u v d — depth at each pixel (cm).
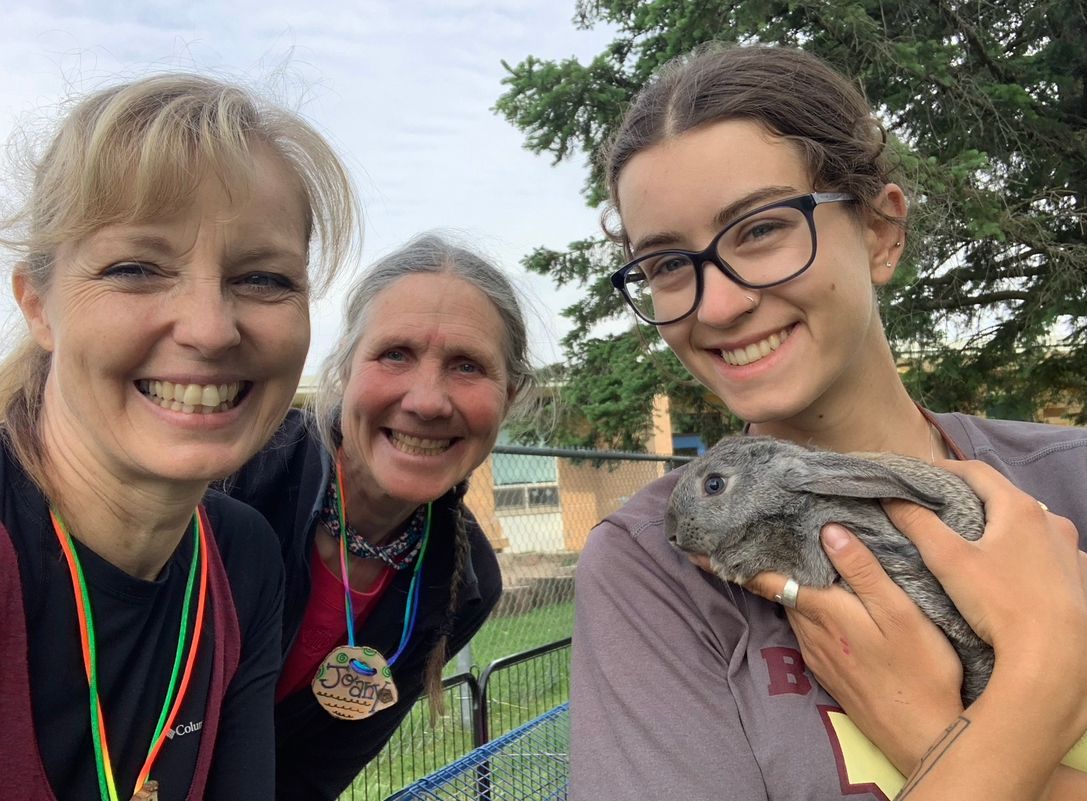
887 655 40
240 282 42
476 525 79
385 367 65
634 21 257
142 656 43
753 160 46
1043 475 50
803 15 231
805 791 38
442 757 107
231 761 48
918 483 48
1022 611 39
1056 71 282
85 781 41
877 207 50
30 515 40
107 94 40
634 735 40
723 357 49
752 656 43
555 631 142
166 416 41
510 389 74
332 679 65
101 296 38
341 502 67
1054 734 35
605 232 61
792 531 48
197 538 47
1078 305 246
